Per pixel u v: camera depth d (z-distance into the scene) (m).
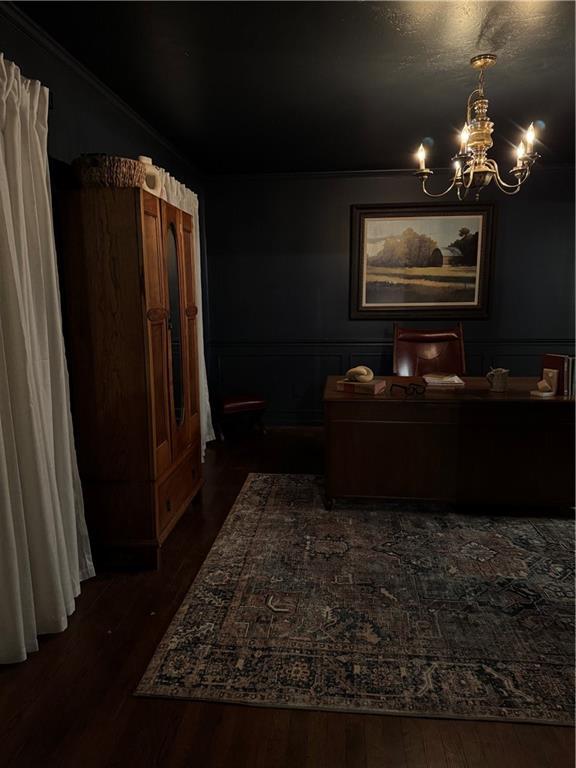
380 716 1.45
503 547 2.43
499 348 4.61
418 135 3.41
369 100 2.77
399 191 4.44
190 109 2.90
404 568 2.24
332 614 1.91
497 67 2.36
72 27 1.96
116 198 2.05
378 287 4.58
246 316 4.73
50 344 1.91
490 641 1.75
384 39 2.08
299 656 1.69
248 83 2.52
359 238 4.50
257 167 4.26
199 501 3.02
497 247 4.47
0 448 1.57
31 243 1.80
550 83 2.56
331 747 1.36
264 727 1.42
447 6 1.83
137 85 2.55
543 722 1.43
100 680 1.60
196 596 2.04
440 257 4.49
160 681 1.58
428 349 3.73
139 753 1.34
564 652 1.70
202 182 4.52
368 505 2.94
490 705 1.48
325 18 1.91
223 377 4.85
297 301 4.67
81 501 2.15
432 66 2.34
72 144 2.30
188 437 2.76
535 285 4.50
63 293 2.12
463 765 1.31
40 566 1.78
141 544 2.25
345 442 2.76
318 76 2.44
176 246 2.58
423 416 2.69
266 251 4.61
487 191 4.38
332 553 2.38
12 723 1.43
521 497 2.71
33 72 1.99
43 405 1.84
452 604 1.97
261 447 4.14
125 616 1.93
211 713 1.46
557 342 4.57
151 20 1.91
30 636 1.72
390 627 1.83
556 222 4.39
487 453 2.69
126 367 2.15
